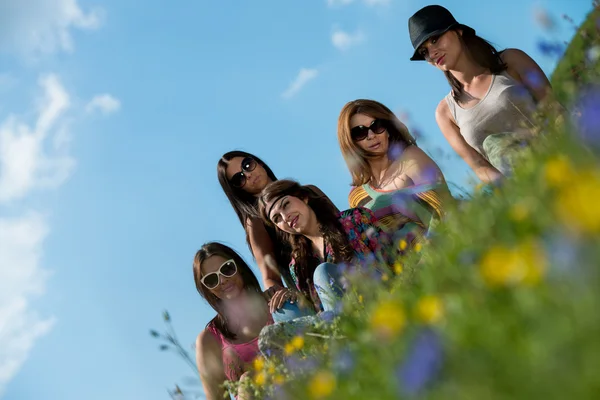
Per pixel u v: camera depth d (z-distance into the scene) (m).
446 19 5.76
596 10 4.17
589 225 1.10
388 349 2.06
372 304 3.29
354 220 5.60
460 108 5.90
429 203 5.44
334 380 2.35
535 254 1.44
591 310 1.10
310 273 5.71
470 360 1.36
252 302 5.95
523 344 1.32
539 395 1.09
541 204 2.04
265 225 6.64
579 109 3.33
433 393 1.38
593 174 1.47
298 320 4.69
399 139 6.04
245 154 6.86
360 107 6.08
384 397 1.85
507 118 5.59
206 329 6.00
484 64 5.74
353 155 6.06
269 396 3.53
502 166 4.45
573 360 1.06
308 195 5.82
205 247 6.03
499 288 1.63
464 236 2.79
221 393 5.84
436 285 2.46
